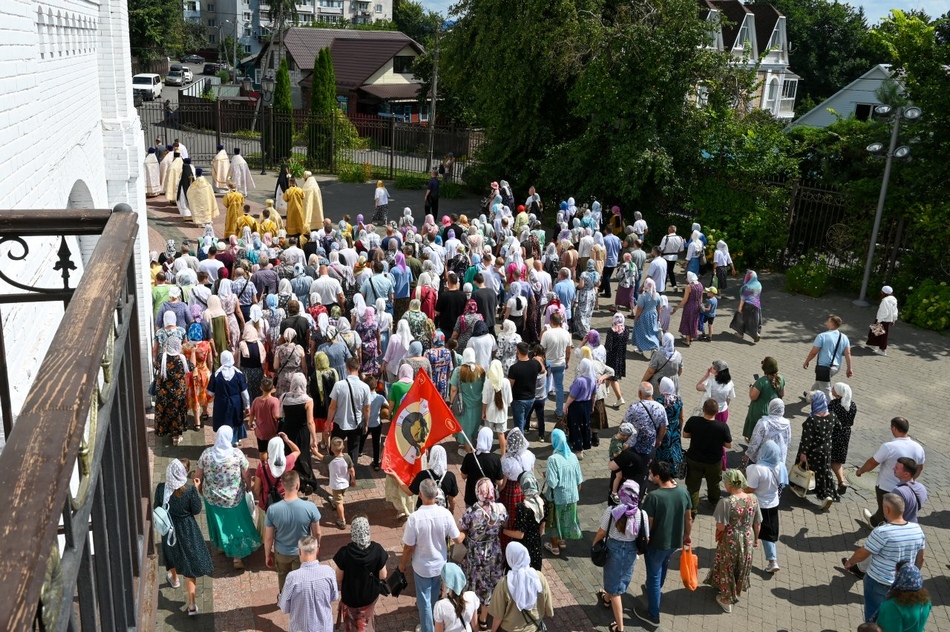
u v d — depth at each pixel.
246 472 8.54
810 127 26.08
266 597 8.04
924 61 20.09
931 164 19.67
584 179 26.11
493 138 30.14
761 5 59.69
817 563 9.20
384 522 9.45
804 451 10.41
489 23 27.72
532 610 6.29
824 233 22.02
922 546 7.39
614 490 8.76
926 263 19.91
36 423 1.38
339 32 61.25
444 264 16.61
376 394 10.22
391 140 33.78
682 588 8.63
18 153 4.53
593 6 25.52
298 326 11.77
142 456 3.19
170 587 8.09
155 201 25.33
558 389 12.06
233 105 36.72
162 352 10.63
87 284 2.08
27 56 4.80
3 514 1.17
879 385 15.01
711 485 9.64
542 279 14.91
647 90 24.02
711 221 22.86
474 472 8.17
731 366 15.31
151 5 69.19
